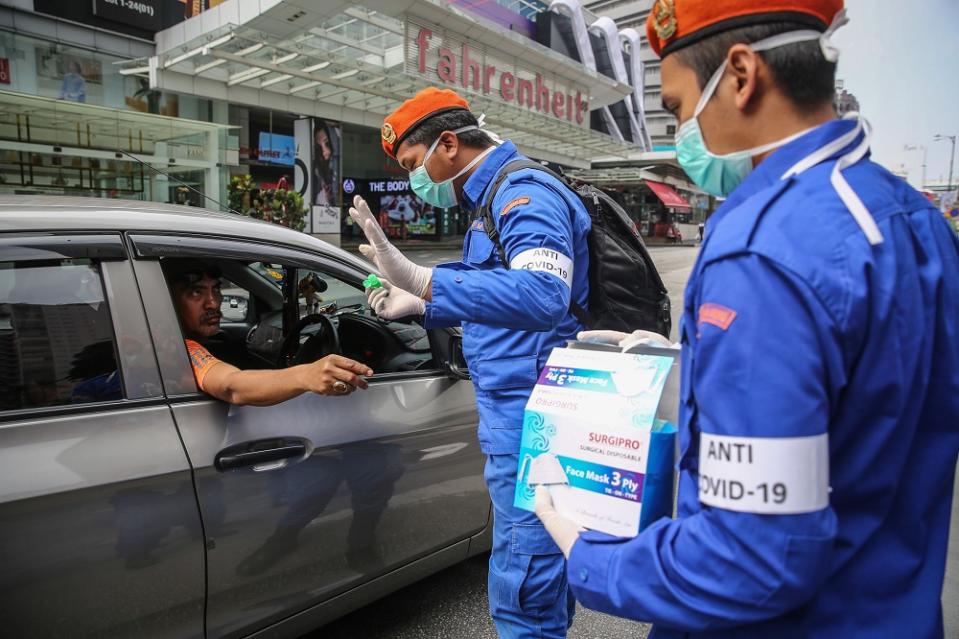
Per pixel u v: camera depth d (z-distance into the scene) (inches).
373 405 80.9
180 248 69.5
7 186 579.2
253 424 69.5
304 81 723.4
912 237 29.5
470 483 92.2
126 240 66.4
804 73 30.1
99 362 62.5
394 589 86.0
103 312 63.7
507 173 64.5
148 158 658.8
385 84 733.3
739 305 27.3
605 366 40.6
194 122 675.4
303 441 73.0
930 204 31.4
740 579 26.9
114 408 62.0
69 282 62.6
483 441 66.9
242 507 67.6
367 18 680.4
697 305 31.0
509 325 53.8
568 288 56.4
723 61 31.2
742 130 31.9
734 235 28.7
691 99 33.0
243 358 103.4
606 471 37.5
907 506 29.6
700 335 28.8
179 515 63.2
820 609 29.1
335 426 76.1
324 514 74.7
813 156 29.8
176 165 676.7
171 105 772.0
